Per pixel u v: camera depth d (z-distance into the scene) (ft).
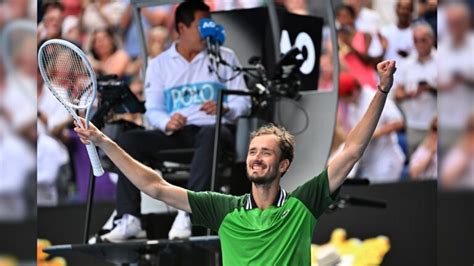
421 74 99.81
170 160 83.30
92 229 101.09
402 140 99.60
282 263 55.42
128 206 81.35
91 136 55.67
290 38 87.66
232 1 100.68
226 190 82.07
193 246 77.41
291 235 55.83
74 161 101.50
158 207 85.87
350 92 100.68
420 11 100.53
